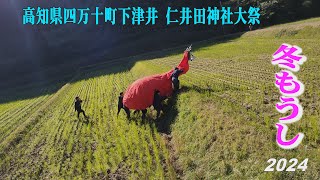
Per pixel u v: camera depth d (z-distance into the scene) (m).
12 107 41.28
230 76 25.59
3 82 68.50
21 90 58.88
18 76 70.25
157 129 19.91
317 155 11.77
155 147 17.23
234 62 31.58
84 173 16.80
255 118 15.77
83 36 78.12
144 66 40.47
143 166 16.08
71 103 33.19
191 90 22.08
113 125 22.64
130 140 19.03
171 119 19.77
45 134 24.31
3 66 72.81
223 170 13.28
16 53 75.81
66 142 21.55
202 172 14.08
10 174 18.70
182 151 16.20
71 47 76.50
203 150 15.19
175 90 22.61
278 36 41.31
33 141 23.42
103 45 75.50
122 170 16.25
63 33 78.50
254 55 32.84
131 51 69.94
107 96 32.09
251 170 12.42
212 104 18.69
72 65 69.94
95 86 39.97
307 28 38.44
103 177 16.00
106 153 18.58
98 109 27.81
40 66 72.94
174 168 15.38
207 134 15.84
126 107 22.31
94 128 23.09
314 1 59.66
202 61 35.38
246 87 21.64
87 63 69.00
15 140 24.11
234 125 15.25
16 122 31.36
